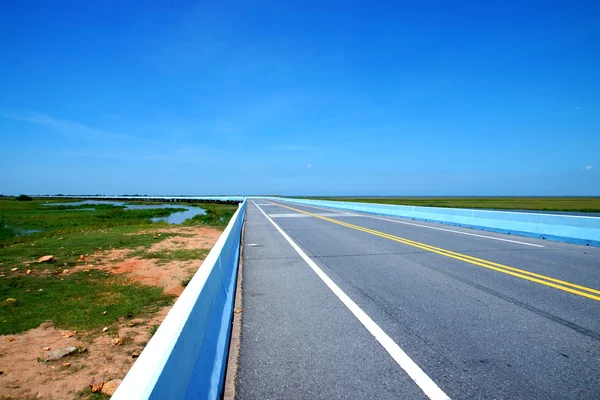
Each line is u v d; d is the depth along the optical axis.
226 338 3.84
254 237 14.14
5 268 9.45
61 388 3.72
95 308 6.37
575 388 3.11
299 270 8.04
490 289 6.29
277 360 3.69
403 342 4.09
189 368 2.32
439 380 3.25
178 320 2.35
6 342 4.93
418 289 6.34
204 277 3.52
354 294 6.07
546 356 3.72
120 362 4.33
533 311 5.12
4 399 3.49
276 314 5.11
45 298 6.94
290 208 41.06
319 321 4.81
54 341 4.96
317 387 3.16
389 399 2.95
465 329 4.46
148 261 10.45
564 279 6.96
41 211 48.88
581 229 11.84
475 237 13.76
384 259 9.27
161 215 40.97
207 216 31.86
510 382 3.21
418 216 23.22
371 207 31.19
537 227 13.66
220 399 2.89
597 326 4.54
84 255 11.32
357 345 4.03
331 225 19.28
